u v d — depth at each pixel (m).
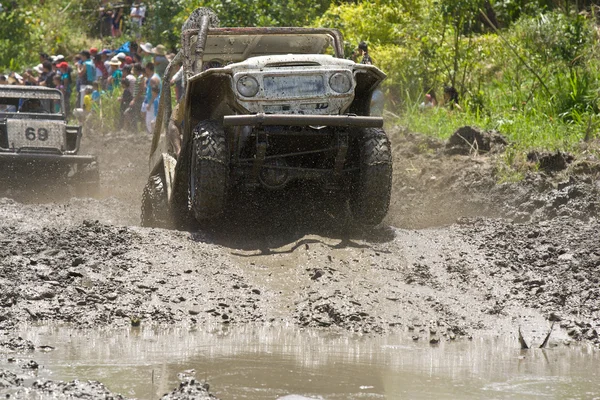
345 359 8.41
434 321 10.19
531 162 18.83
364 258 12.06
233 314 10.27
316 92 13.14
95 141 32.34
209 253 12.20
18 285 10.63
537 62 27.72
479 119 24.94
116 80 39.06
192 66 14.77
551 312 10.50
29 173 22.33
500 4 33.88
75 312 10.09
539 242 13.05
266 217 14.40
